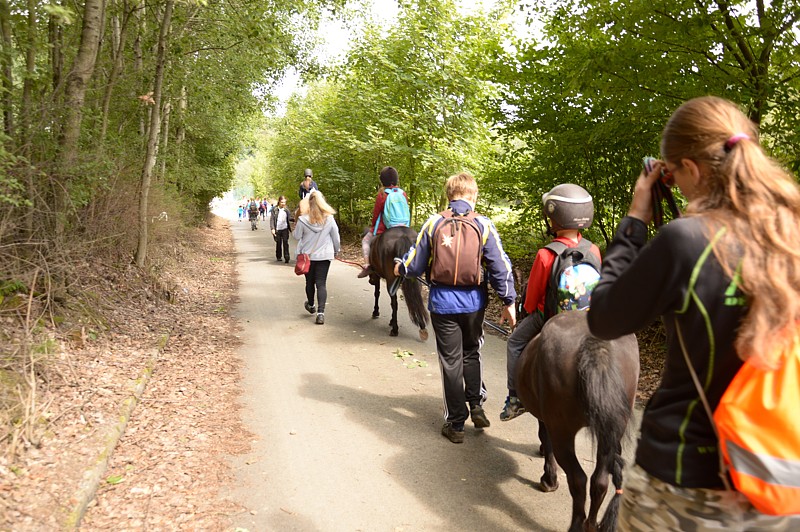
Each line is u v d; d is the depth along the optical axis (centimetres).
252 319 944
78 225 795
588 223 364
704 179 160
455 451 475
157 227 1237
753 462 135
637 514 161
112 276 865
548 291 365
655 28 651
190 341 759
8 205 580
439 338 491
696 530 149
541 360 314
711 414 148
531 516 381
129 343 678
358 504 394
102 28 833
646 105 688
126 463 428
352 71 1736
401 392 615
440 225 475
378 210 871
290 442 488
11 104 614
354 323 927
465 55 1418
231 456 458
